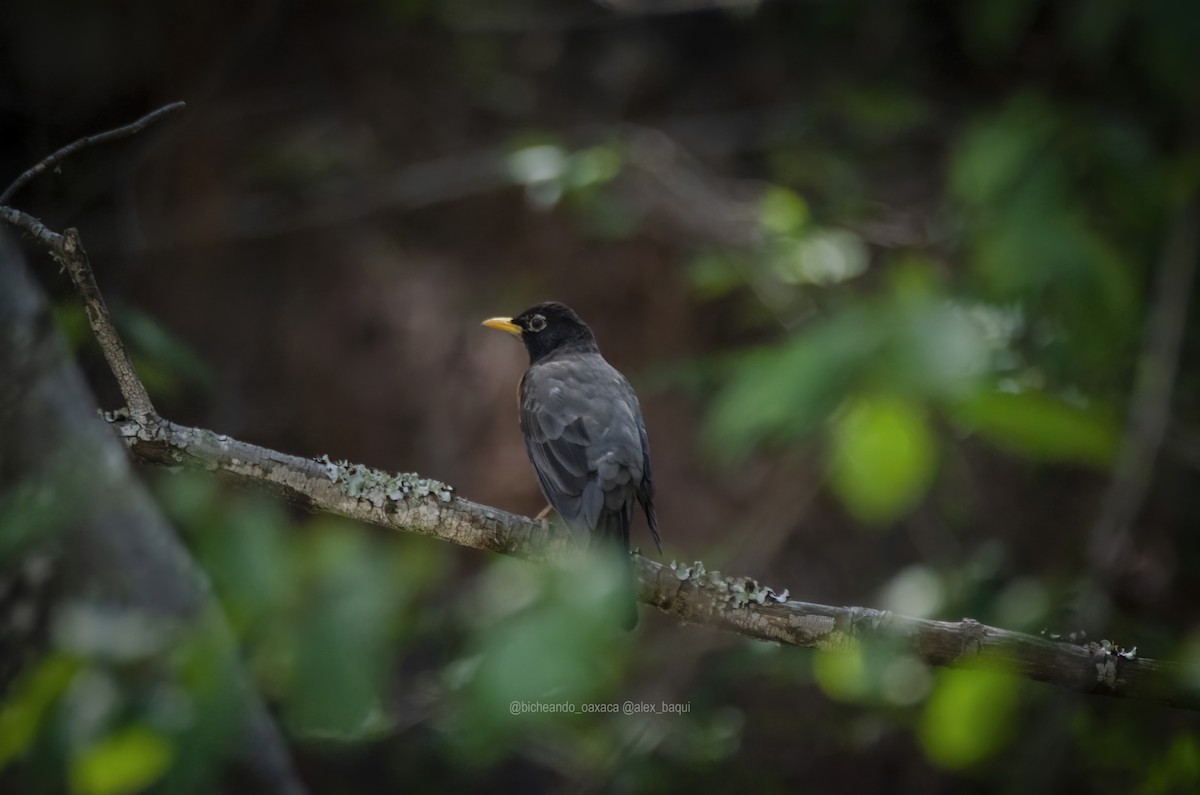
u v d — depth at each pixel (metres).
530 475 13.93
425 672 9.37
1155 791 9.20
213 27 13.98
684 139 15.59
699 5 15.38
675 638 11.68
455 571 11.97
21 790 5.44
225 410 13.36
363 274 14.66
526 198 14.29
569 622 4.21
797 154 14.43
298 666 4.11
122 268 12.99
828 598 13.62
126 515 6.56
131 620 5.62
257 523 4.47
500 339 14.38
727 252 12.56
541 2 15.98
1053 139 9.41
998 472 13.16
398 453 13.99
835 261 11.66
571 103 15.88
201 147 14.20
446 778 11.76
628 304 14.45
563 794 11.67
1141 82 13.02
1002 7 11.27
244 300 14.16
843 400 7.17
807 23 16.05
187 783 4.32
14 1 12.37
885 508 7.21
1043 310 9.51
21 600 6.57
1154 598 11.27
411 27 15.54
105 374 7.91
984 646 6.16
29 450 6.09
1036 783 8.68
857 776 12.69
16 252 6.65
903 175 15.01
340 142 15.04
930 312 7.18
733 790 12.13
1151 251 10.73
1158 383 9.17
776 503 13.31
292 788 6.72
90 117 12.81
